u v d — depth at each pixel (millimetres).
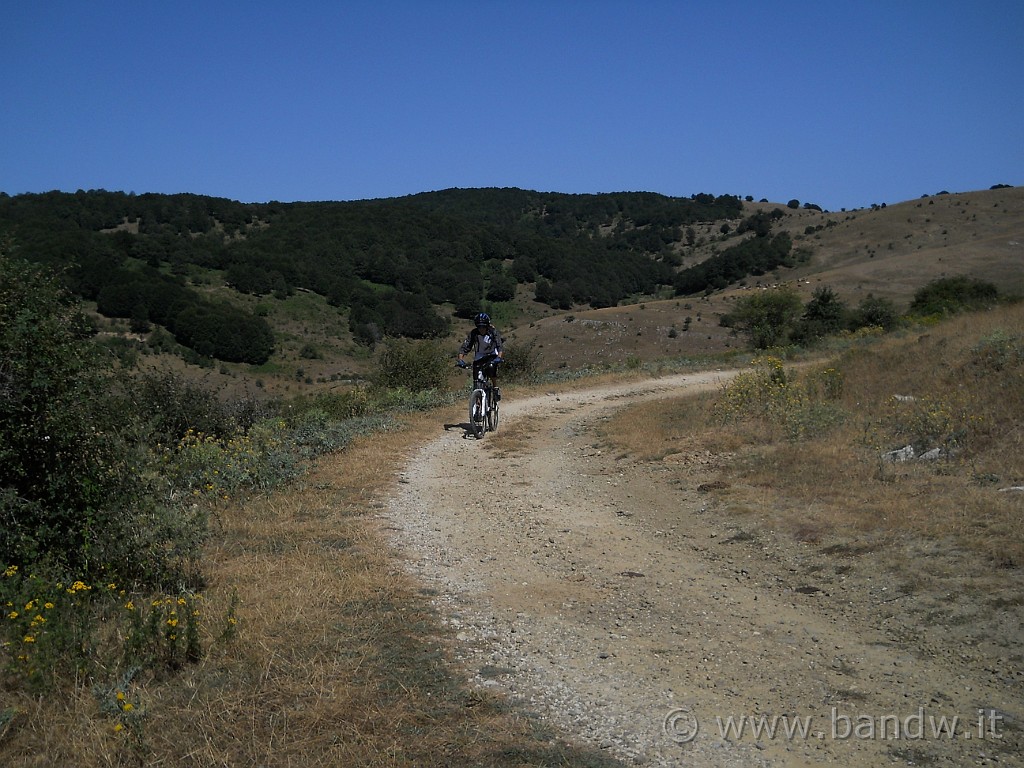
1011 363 12117
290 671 4441
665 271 128500
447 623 5422
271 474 9273
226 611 5148
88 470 5258
